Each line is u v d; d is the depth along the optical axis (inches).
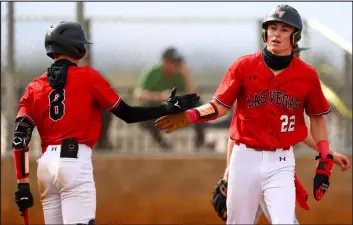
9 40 1229.7
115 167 1237.7
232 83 770.8
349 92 1268.5
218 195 861.2
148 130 1249.4
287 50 759.7
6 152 1222.3
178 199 1240.8
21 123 733.9
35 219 1212.5
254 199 771.4
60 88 726.5
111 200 1236.5
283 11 752.3
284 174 757.3
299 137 773.3
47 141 729.0
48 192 730.2
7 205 1221.1
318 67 1269.7
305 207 807.1
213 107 776.3
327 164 797.2
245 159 767.1
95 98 733.9
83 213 718.5
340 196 1253.7
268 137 762.2
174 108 759.1
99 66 1240.8
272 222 741.3
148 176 1242.0
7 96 1226.6
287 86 762.2
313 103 788.6
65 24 742.5
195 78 1258.0
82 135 724.0
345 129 1266.0
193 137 1257.4
